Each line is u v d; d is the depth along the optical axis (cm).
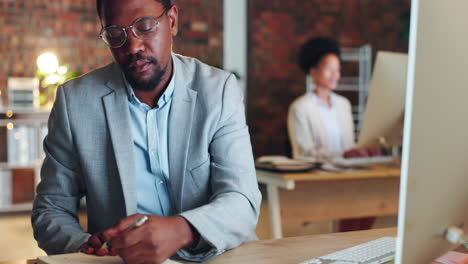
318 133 358
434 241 88
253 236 137
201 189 135
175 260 111
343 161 285
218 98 138
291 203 259
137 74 127
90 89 137
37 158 532
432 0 76
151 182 137
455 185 88
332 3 686
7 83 580
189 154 135
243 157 135
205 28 648
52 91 562
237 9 661
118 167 131
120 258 108
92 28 604
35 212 138
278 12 671
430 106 79
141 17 123
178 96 136
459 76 84
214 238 111
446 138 83
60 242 126
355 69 696
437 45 78
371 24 699
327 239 130
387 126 268
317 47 363
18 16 581
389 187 276
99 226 138
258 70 668
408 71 76
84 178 137
